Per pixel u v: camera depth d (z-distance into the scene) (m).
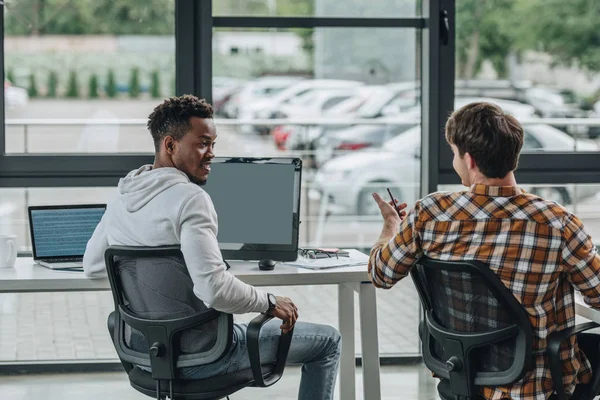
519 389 2.77
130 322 3.11
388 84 5.23
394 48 5.20
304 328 3.42
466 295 2.80
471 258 2.74
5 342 5.27
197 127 3.22
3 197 5.06
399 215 3.34
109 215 3.20
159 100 5.04
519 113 5.23
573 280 2.76
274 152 5.21
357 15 5.14
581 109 5.24
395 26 5.16
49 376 5.15
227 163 3.80
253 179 3.77
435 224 2.79
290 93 5.18
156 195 3.08
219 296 2.96
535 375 2.76
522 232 2.70
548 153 5.21
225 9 5.04
